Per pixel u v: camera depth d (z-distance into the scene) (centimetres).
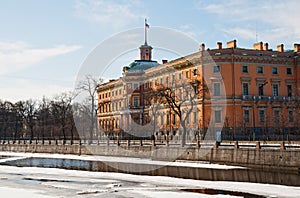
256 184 3000
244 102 7206
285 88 7738
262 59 7550
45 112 10662
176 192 2694
